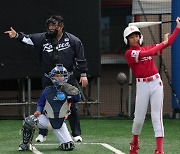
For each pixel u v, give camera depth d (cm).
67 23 2875
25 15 2867
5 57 2886
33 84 3094
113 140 2178
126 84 3228
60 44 1975
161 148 1686
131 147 1756
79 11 2878
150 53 1662
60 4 2870
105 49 3250
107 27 3250
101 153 1836
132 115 3030
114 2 3222
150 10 3009
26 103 2898
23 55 2891
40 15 2869
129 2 3209
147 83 1691
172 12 2933
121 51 3241
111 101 3238
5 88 3095
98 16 2889
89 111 3086
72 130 2098
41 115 1931
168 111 3189
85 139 2205
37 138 2097
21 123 2780
